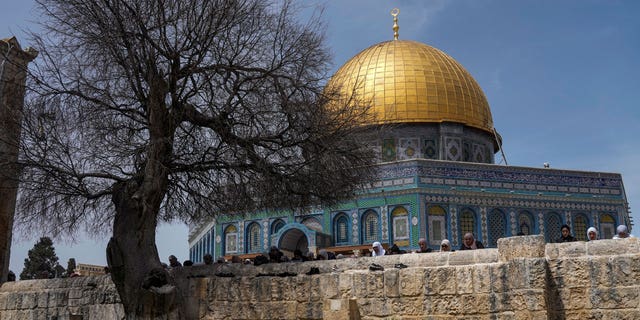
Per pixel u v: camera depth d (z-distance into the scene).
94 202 19.84
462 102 54.41
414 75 53.91
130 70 17.94
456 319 13.37
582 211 48.66
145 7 17.56
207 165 19.27
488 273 13.25
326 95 19.75
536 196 47.69
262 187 19.62
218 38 18.62
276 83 18.86
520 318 12.77
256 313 15.50
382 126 22.16
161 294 15.43
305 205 21.11
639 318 12.26
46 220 18.89
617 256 12.70
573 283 12.92
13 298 19.81
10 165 18.03
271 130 19.22
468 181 46.31
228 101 18.59
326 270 15.29
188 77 18.61
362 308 14.28
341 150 19.50
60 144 17.94
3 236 24.33
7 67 22.88
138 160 17.91
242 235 50.06
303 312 14.97
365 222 46.53
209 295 16.09
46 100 18.27
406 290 13.92
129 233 16.12
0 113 19.84
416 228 44.28
